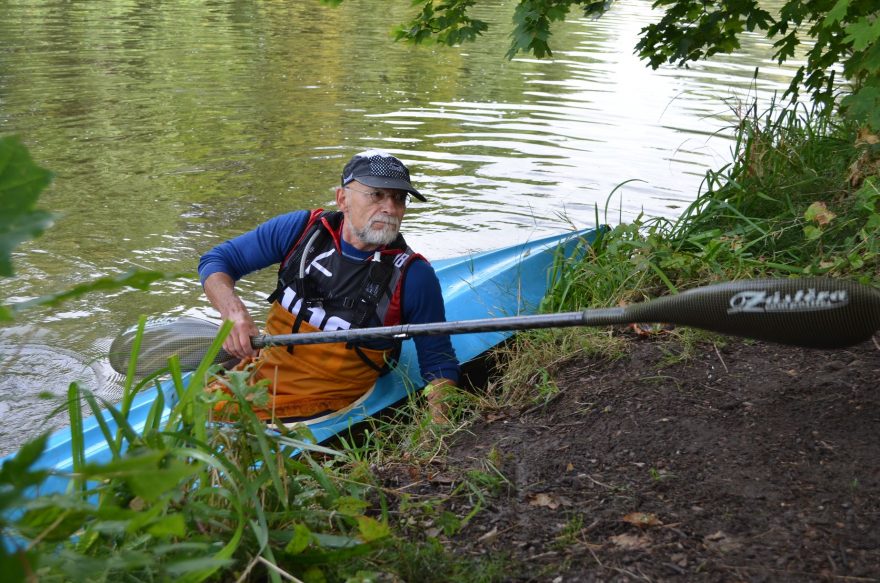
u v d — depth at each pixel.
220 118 8.31
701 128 8.44
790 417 2.64
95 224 5.69
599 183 6.86
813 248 4.21
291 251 3.65
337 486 2.35
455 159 7.37
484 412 3.14
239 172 6.82
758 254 4.30
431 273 3.56
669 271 4.19
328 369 3.52
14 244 1.02
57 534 1.42
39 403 3.72
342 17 14.72
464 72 10.85
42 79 9.36
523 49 3.99
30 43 11.16
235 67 10.49
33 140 7.30
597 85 10.30
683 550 2.02
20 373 3.95
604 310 2.56
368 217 3.44
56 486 2.87
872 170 4.41
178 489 1.79
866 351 3.05
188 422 2.02
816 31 4.80
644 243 4.19
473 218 6.07
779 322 2.23
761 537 2.04
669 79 10.68
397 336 3.06
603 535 2.11
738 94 9.78
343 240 3.55
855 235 4.02
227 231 5.66
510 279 4.74
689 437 2.59
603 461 2.52
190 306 4.73
